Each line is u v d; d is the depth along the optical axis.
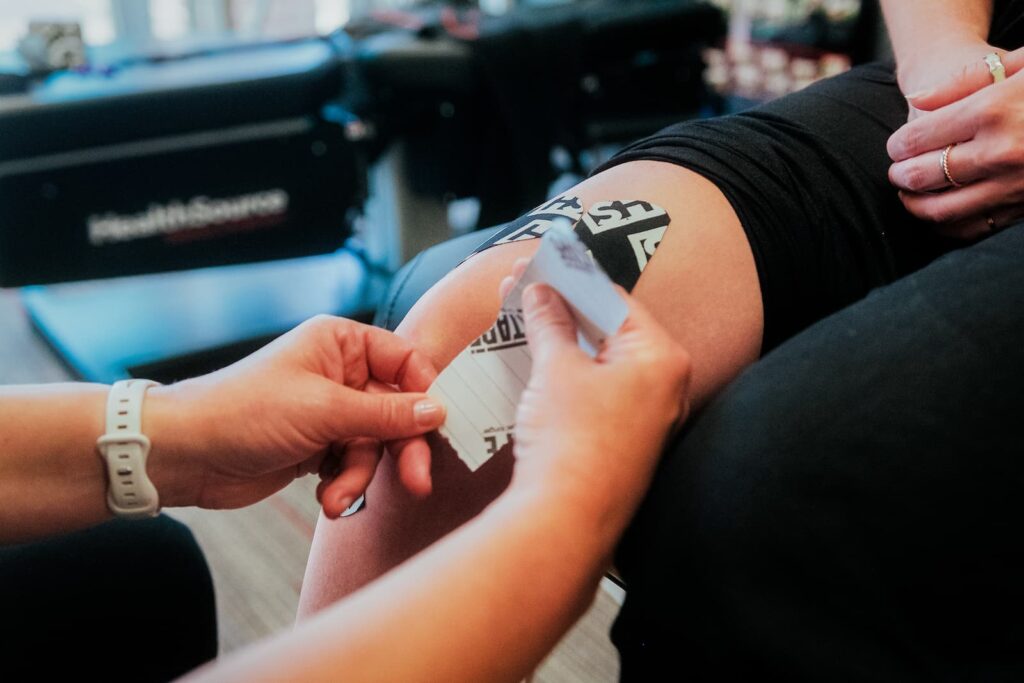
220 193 1.46
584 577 0.50
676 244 0.62
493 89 1.62
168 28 2.50
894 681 0.50
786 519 0.49
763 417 0.52
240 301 1.78
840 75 0.76
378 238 1.87
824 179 0.65
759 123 0.68
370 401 0.60
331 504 0.60
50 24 1.43
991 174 0.61
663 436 0.52
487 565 0.48
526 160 1.68
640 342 0.52
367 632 0.46
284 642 0.46
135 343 1.63
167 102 1.37
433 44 1.58
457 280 0.64
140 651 0.75
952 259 0.57
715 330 0.62
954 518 0.49
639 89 1.96
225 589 1.08
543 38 1.64
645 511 0.53
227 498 0.66
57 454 0.63
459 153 1.70
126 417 0.61
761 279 0.63
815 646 0.49
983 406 0.50
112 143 1.37
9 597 0.72
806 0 2.22
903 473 0.49
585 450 0.50
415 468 0.60
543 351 0.52
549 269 0.53
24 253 1.38
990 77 0.63
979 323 0.52
